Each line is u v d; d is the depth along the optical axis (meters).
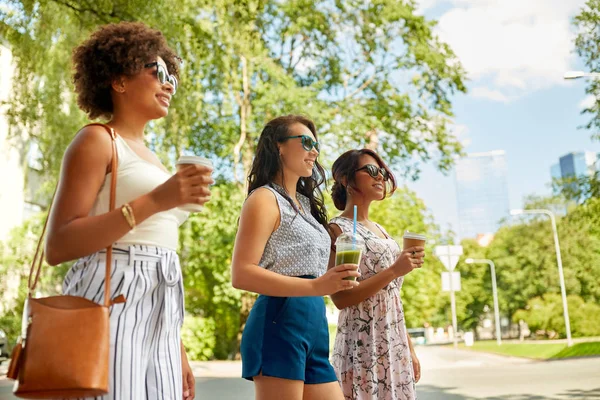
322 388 2.81
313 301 2.84
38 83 11.32
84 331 1.78
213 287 19.41
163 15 11.22
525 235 46.47
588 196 18.05
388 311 3.48
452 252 14.75
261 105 17.58
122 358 1.96
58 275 17.39
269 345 2.68
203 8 12.34
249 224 2.71
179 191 1.87
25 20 10.86
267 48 18.75
